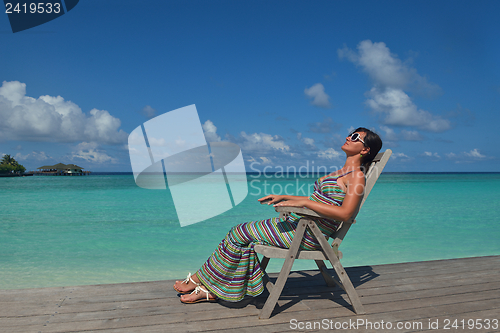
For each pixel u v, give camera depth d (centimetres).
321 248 229
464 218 1045
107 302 238
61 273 480
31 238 753
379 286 280
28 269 499
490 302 245
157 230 862
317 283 291
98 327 198
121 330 194
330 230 229
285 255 219
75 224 957
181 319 211
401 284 285
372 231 816
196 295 238
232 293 230
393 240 707
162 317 214
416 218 1037
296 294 262
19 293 253
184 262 548
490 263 355
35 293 254
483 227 882
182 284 249
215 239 748
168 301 243
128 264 532
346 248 631
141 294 256
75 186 2923
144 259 566
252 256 229
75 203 1559
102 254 602
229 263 228
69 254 602
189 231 848
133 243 701
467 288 275
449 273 318
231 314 221
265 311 214
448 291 268
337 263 220
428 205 1405
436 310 229
